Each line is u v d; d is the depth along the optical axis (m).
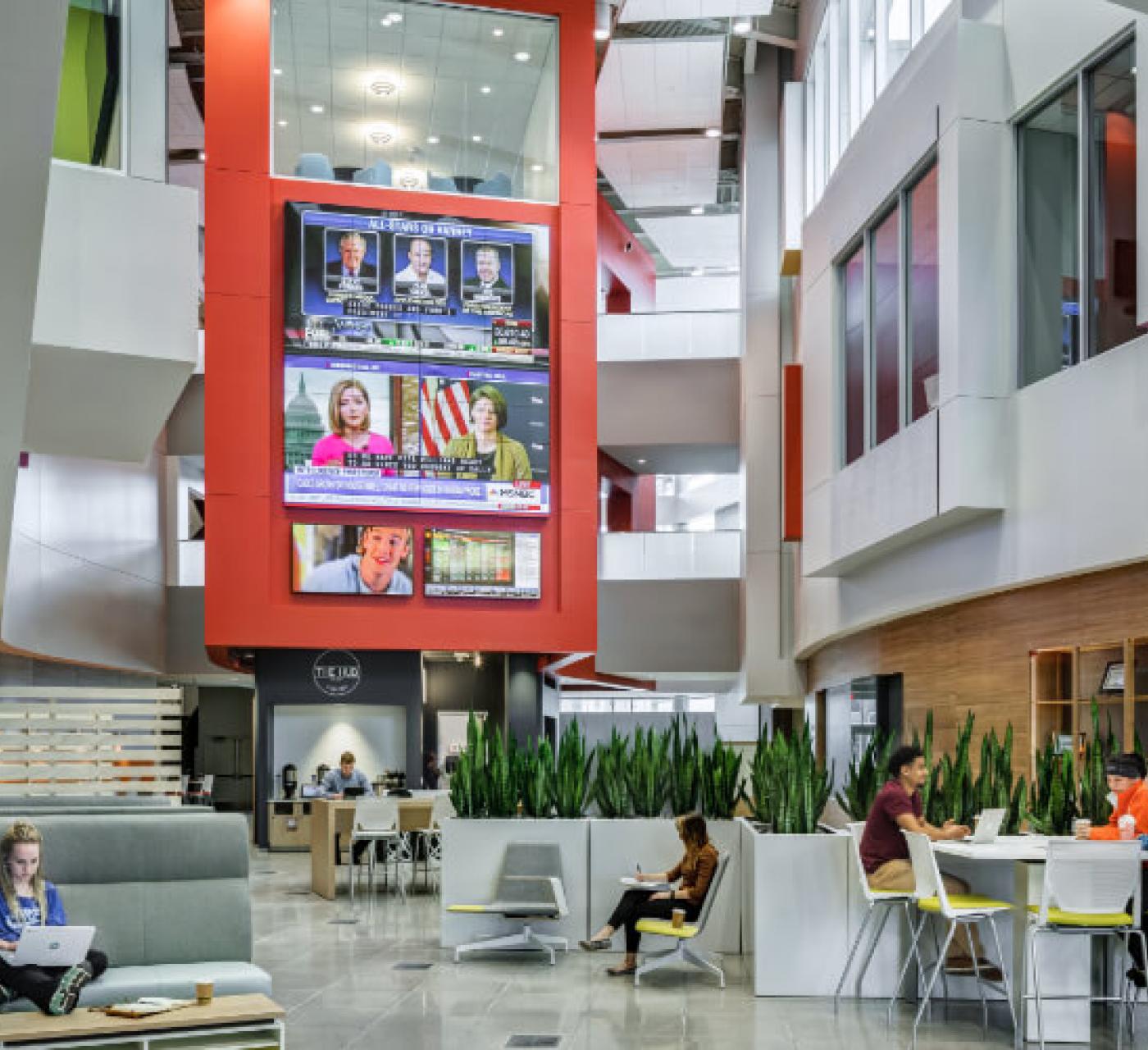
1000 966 7.42
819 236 16.47
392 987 8.83
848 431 15.69
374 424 17.58
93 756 11.82
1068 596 10.88
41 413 9.47
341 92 17.88
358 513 17.56
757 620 23.19
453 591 17.80
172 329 8.27
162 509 27.42
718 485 38.06
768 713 32.59
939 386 11.66
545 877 9.85
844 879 8.60
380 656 18.69
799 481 18.11
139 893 6.77
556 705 30.41
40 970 5.85
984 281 11.26
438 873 16.58
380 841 16.27
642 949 10.15
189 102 24.62
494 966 9.65
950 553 12.45
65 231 8.05
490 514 17.94
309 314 17.45
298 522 17.36
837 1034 7.39
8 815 7.16
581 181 18.38
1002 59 11.40
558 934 10.20
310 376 17.42
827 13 19.39
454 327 17.89
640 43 22.30
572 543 18.09
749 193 24.03
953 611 13.63
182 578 27.84
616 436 26.09
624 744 10.69
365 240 17.69
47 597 19.92
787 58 24.11
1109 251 9.98
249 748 33.34
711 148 27.97
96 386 8.80
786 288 23.70
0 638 17.75
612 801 10.47
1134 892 6.98
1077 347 10.38
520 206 18.20
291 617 17.28
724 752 10.44
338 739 19.23
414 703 18.72
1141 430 9.18
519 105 18.36
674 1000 8.38
